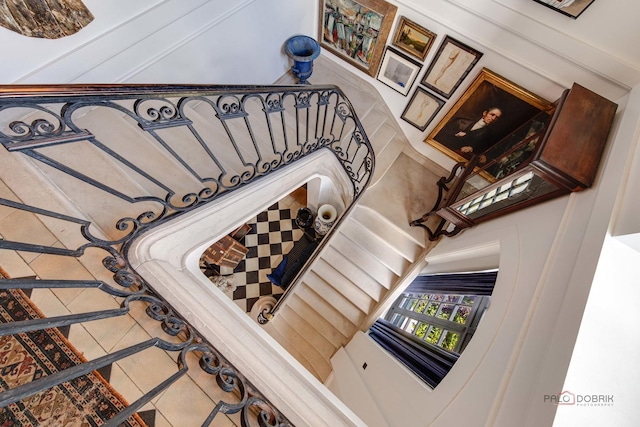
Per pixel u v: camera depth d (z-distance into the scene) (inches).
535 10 89.2
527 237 76.1
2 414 41.3
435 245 141.1
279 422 48.6
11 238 53.9
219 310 61.0
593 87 92.5
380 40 130.7
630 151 60.4
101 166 70.7
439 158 157.0
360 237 152.8
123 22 85.4
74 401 43.9
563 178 67.8
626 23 78.4
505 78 106.7
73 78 83.4
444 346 92.2
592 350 40.3
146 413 46.0
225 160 96.8
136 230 55.6
